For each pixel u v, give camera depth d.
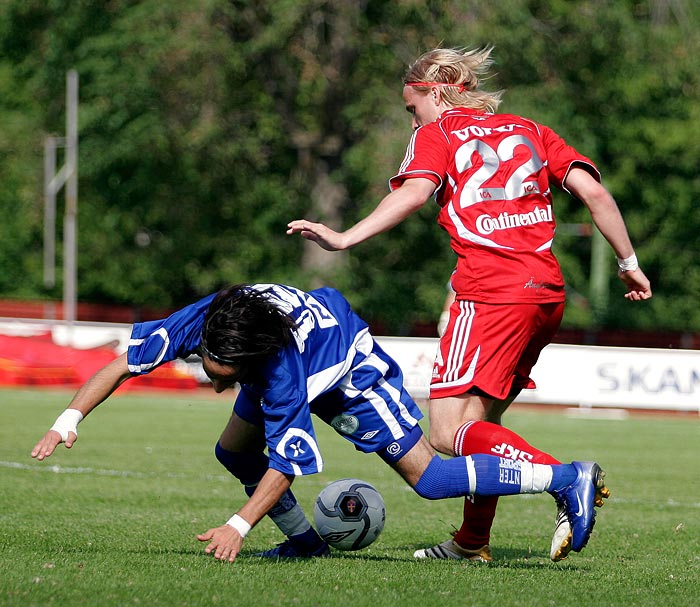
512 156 18.17
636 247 131.38
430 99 19.33
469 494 17.02
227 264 120.38
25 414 55.53
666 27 102.62
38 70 111.25
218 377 15.84
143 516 24.28
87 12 104.75
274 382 15.83
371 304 118.56
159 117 102.44
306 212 114.19
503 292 17.70
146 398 74.69
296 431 15.89
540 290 17.86
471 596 14.62
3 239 127.62
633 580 16.58
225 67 97.50
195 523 23.14
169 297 133.00
